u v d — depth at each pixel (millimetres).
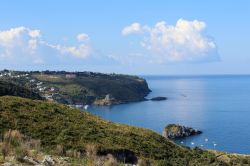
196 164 45625
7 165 19297
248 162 74125
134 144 44281
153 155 43031
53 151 31125
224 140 179875
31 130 40500
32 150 26109
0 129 38500
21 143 28984
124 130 50281
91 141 40375
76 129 43969
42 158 23562
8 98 50531
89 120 50688
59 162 23562
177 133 190125
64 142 38125
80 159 27094
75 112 53688
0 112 43938
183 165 42438
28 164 20734
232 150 158875
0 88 154875
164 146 48875
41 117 45812
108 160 28453
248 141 176000
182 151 51000
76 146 37281
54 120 45750
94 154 33250
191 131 196375
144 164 36812
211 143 174125
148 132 52781
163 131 195125
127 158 39406
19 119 42906
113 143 42125
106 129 47844
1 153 22094
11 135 30688
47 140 38312
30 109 47969
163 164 38844
